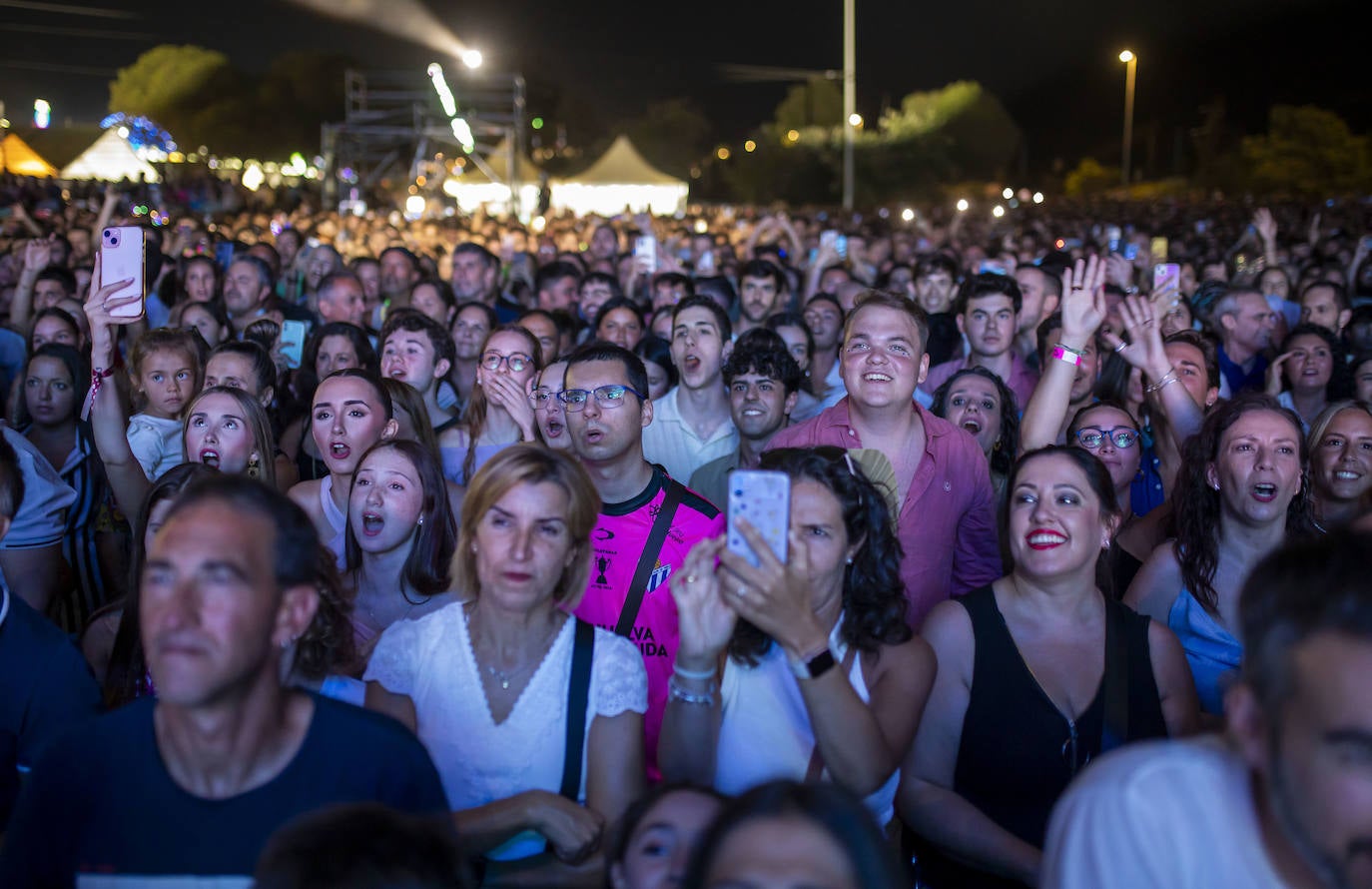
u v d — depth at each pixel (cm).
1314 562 154
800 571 254
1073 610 308
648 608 348
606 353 365
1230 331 698
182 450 511
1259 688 155
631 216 3073
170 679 186
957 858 299
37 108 3847
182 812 198
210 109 7431
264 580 194
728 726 280
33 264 786
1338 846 146
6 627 254
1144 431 523
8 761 254
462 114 4050
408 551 375
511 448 270
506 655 273
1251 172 6206
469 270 928
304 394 598
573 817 258
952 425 418
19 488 306
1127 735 296
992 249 1507
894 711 282
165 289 884
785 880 148
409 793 213
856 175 7481
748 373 488
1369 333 705
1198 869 164
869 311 400
